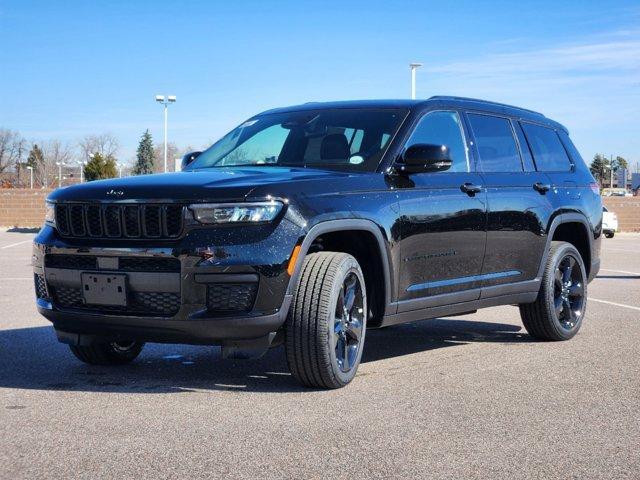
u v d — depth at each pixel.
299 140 5.74
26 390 4.77
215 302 4.46
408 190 5.36
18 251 17.89
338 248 5.31
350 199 4.93
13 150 85.31
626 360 5.91
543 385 5.05
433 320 8.13
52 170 81.69
